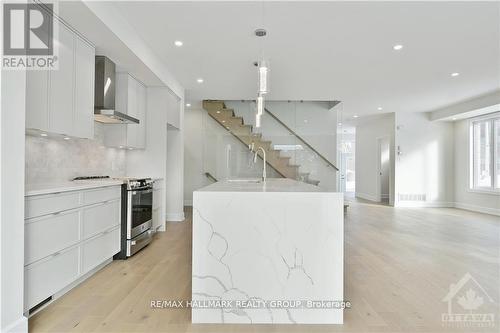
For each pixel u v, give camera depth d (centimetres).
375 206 831
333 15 318
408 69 487
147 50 396
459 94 643
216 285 212
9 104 179
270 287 213
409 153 832
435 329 201
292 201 214
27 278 205
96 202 295
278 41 383
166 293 255
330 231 213
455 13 313
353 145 1408
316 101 725
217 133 714
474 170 773
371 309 229
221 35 367
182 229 506
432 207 823
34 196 210
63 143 338
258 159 709
